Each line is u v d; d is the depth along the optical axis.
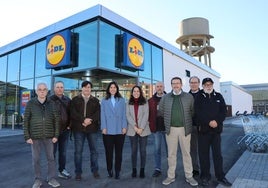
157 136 6.10
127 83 16.98
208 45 37.78
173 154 5.55
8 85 21.42
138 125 5.93
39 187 5.24
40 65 18.09
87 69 14.84
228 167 7.05
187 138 5.52
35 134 5.21
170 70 21.89
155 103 6.11
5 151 9.67
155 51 20.06
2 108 21.86
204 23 36.75
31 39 18.77
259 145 9.19
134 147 6.01
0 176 6.25
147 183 5.50
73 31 16.06
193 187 5.21
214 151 5.44
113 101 6.01
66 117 5.89
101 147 10.38
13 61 21.11
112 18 15.47
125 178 5.89
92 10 14.91
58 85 6.03
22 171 6.71
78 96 5.98
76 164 5.84
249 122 10.97
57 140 5.68
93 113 5.95
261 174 6.05
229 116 43.34
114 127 5.89
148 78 18.73
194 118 5.77
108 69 15.05
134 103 6.02
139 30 17.89
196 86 6.20
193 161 6.01
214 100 5.44
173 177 5.50
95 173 5.91
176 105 5.56
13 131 17.72
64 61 15.42
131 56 16.27
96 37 14.65
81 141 5.89
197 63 27.55
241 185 5.19
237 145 11.03
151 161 7.66
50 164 5.41
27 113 5.25
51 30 17.11
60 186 5.35
